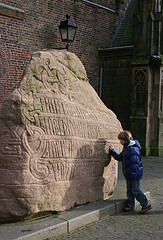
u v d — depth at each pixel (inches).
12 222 137.9
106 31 518.3
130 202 180.5
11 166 133.3
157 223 161.6
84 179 167.5
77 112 163.2
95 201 177.8
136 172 169.5
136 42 449.4
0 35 359.6
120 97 487.8
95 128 172.4
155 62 423.5
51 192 144.8
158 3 434.9
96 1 495.2
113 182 193.9
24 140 134.2
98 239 137.6
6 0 365.1
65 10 442.0
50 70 154.7
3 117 136.7
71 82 169.8
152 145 441.4
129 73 476.1
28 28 392.2
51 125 144.9
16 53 379.6
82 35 474.0
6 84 371.2
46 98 146.8
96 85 507.5
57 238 136.6
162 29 438.9
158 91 434.9
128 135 172.7
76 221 148.6
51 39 423.8
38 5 402.6
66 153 151.9
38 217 144.6
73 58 178.5
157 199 210.7
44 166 141.1
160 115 438.0
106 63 504.4
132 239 139.2
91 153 169.8
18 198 133.1
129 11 551.2
